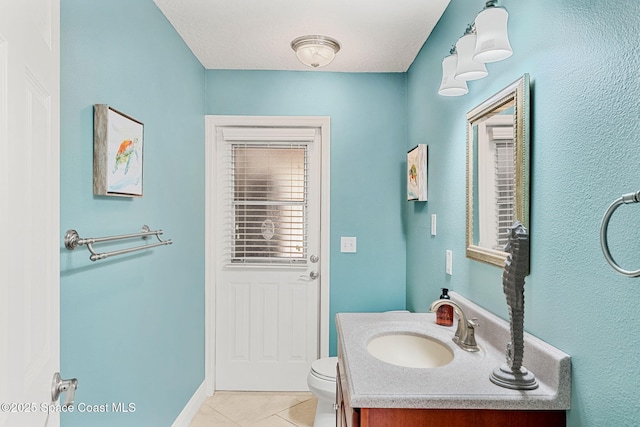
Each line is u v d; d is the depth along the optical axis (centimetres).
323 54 235
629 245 82
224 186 299
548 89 110
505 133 134
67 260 127
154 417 197
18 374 69
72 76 129
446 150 202
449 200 197
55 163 90
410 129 283
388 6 201
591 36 92
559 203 105
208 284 291
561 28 104
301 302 301
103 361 148
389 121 296
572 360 100
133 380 174
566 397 101
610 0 86
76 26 131
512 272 107
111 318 154
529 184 120
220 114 293
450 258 196
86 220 138
